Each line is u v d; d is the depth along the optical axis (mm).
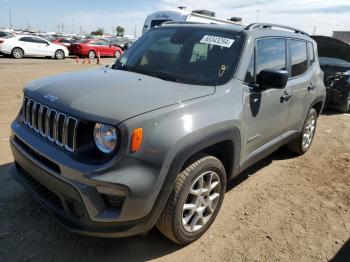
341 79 8312
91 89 2738
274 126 4004
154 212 2518
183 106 2664
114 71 3494
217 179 3086
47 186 2639
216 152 3180
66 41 29328
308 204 3844
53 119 2625
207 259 2844
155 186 2430
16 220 3146
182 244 2955
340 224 3477
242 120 3207
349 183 4434
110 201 2426
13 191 3619
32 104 2934
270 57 3830
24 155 2812
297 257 2945
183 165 2732
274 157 5277
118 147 2330
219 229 3254
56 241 2924
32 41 21156
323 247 3098
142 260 2787
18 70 13984
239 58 3330
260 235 3209
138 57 3789
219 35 3602
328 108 9133
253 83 3469
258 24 3777
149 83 3008
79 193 2357
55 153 2529
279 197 3973
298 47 4594
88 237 3008
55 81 3033
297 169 4848
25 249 2799
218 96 2996
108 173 2312
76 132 2434
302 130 5027
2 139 5094
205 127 2693
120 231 2447
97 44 25188
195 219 2949
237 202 3785
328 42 8914
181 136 2516
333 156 5449
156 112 2486
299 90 4496
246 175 4543
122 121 2334
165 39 3871
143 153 2381
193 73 3324
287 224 3418
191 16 10891
